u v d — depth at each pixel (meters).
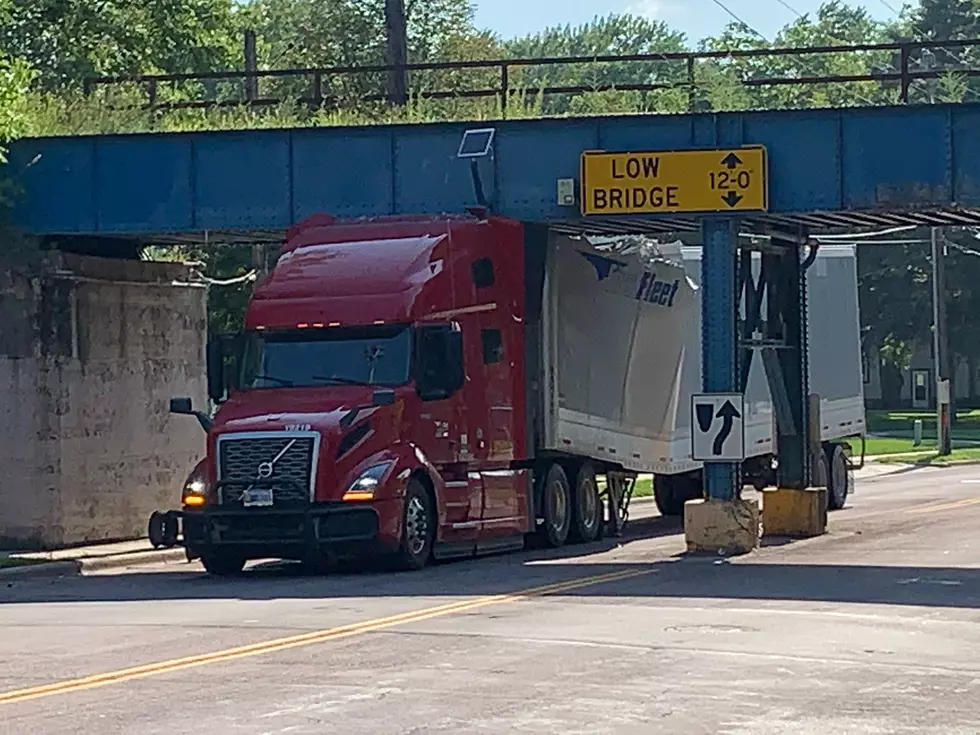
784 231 26.97
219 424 21.44
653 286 28.08
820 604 16.95
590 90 26.48
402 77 30.84
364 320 22.02
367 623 15.48
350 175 24.92
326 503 20.83
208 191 25.12
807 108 23.62
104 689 11.91
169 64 44.41
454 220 23.61
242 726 10.41
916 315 87.50
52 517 25.81
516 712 10.84
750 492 40.22
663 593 18.06
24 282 25.70
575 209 24.11
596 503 27.14
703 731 10.23
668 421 29.09
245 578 21.55
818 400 27.95
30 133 25.55
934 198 23.34
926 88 48.09
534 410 25.02
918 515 31.88
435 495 21.89
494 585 19.22
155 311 28.25
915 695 11.56
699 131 23.89
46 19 43.12
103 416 26.94
